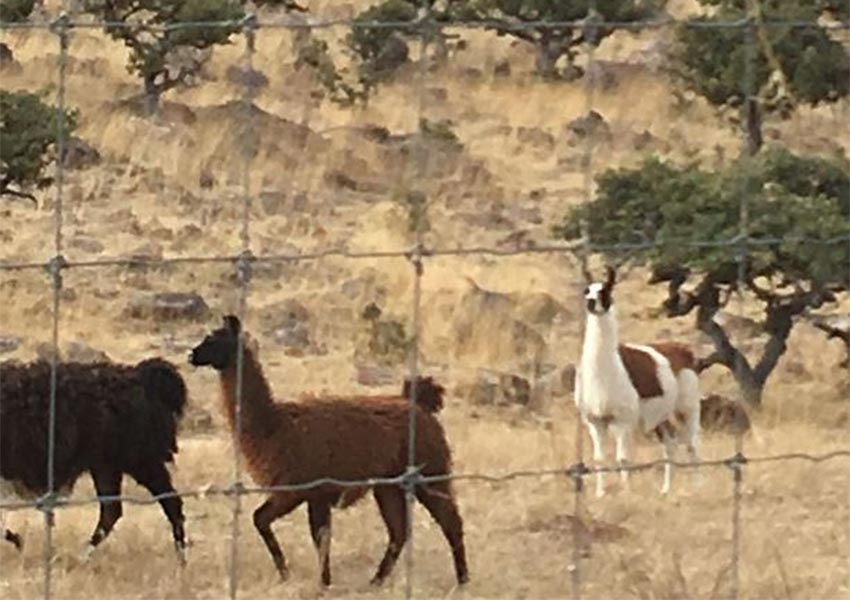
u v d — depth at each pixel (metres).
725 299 22.20
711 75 25.33
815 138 30.42
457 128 33.72
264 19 36.84
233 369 13.73
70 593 12.86
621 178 21.83
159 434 14.55
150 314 24.08
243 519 15.24
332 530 14.77
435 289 25.47
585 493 15.90
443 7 35.41
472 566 13.61
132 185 29.50
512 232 28.72
